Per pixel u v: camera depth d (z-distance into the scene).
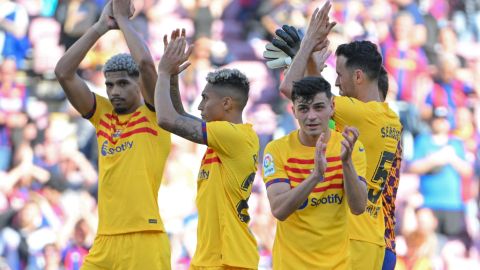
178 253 31.45
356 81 15.66
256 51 36.53
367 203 15.48
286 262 14.27
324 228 14.13
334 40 36.47
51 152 33.56
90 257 16.17
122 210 15.90
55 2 37.12
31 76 35.66
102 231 16.06
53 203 32.50
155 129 16.09
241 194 15.63
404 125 35.97
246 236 15.70
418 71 37.12
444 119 36.34
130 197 15.87
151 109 16.11
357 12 37.38
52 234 31.91
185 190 32.47
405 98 36.62
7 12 36.50
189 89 35.19
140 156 15.95
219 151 15.41
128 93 16.19
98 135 16.45
